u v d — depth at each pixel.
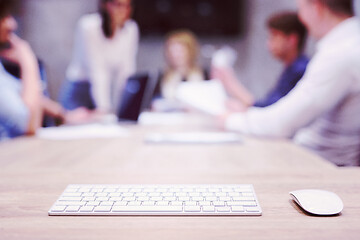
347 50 1.32
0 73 1.55
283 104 1.40
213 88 1.83
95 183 0.77
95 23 2.75
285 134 1.39
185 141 1.29
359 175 0.82
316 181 0.77
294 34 2.11
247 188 0.68
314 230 0.51
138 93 1.97
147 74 1.98
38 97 1.64
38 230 0.52
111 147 1.23
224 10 4.42
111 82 2.93
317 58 1.40
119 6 2.67
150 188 0.68
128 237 0.50
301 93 1.36
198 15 4.43
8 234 0.51
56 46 4.49
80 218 0.57
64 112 2.10
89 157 1.06
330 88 1.33
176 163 0.97
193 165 0.94
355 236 0.49
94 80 2.79
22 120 1.51
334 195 0.61
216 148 1.20
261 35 4.39
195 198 0.63
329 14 1.40
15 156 1.08
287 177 0.81
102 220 0.56
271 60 4.39
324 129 1.50
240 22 4.43
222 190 0.67
